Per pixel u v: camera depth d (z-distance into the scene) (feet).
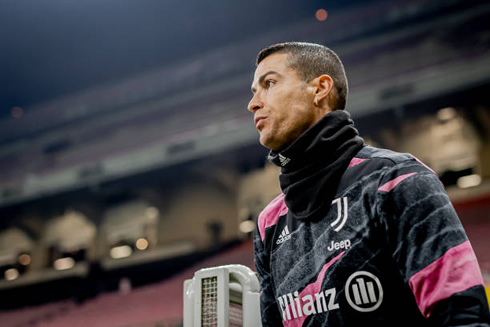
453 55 45.24
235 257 48.34
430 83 40.86
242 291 4.28
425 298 2.88
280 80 3.90
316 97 3.86
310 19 65.41
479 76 38.96
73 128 65.21
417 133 45.73
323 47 4.18
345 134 3.54
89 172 54.34
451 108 43.19
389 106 41.96
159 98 62.34
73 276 57.72
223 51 62.28
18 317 52.47
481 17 46.85
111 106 64.23
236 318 4.19
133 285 55.52
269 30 66.18
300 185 3.48
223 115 55.93
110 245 59.21
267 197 52.01
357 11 55.42
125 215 59.00
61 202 57.57
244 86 58.49
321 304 3.24
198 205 55.57
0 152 67.46
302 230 3.51
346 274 3.17
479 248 34.42
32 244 62.13
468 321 2.67
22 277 59.11
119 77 71.10
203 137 49.83
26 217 61.11
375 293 3.08
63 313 49.80
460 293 2.75
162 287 48.16
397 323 3.04
